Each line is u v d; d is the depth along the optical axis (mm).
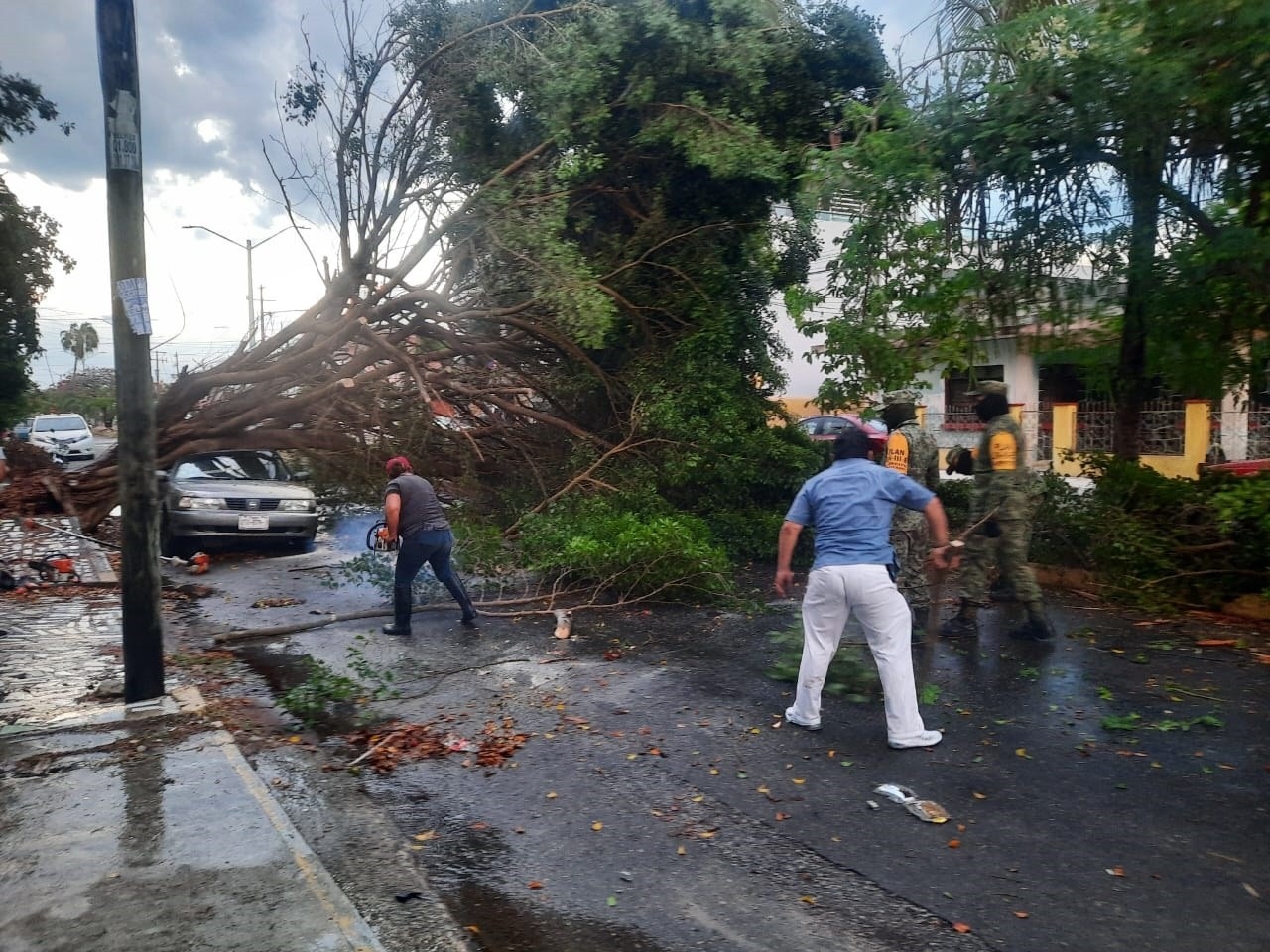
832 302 13781
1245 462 11852
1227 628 7426
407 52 12117
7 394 26125
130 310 5438
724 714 5688
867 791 4527
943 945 3244
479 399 12570
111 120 5277
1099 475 9211
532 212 11266
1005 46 8641
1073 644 7039
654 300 12008
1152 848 3885
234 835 3941
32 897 3424
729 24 11469
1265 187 8180
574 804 4469
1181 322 9062
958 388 25578
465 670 6781
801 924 3402
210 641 7758
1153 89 7660
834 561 5121
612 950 3273
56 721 5332
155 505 5641
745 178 11828
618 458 11664
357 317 12000
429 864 3896
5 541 11414
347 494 13805
